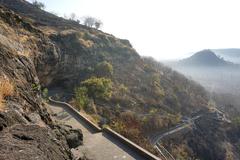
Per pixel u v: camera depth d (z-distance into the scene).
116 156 11.50
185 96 95.94
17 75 9.60
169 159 47.41
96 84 51.88
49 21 90.19
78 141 12.54
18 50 13.63
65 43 59.06
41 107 9.69
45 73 35.56
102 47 81.44
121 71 78.00
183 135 66.00
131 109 56.22
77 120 19.28
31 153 4.42
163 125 63.44
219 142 77.69
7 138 4.66
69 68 54.12
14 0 108.06
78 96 38.69
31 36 27.61
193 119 82.00
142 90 73.88
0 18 23.12
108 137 14.55
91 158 11.05
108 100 52.56
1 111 5.58
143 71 87.50
